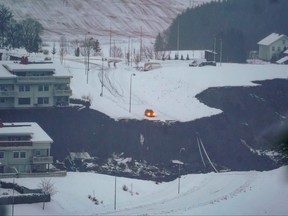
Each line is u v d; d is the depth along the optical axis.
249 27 149.12
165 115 103.94
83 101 101.75
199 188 86.69
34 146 85.69
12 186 80.56
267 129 107.50
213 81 114.75
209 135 101.62
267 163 98.19
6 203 75.75
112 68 120.81
